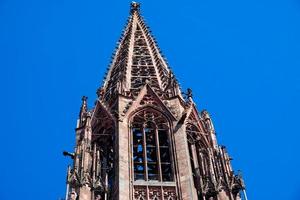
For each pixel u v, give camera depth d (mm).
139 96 89500
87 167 77312
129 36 114562
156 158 81375
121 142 81688
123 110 87375
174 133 84562
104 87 98750
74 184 74312
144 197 74750
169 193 75438
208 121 91500
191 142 85875
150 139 86125
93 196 74062
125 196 74062
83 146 81125
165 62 108375
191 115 89562
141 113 87750
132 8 124625
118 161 78500
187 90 93625
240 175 77875
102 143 85875
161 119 87062
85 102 93625
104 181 76000
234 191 76875
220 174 78562
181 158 80188
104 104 90312
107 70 105375
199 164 82125
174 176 77688
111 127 86625
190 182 76250
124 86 93062
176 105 89500
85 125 85625
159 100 89250
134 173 79688
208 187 76438
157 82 99562
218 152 82875
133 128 86375
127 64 103688
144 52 110312
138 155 84000
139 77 101250
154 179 79250
